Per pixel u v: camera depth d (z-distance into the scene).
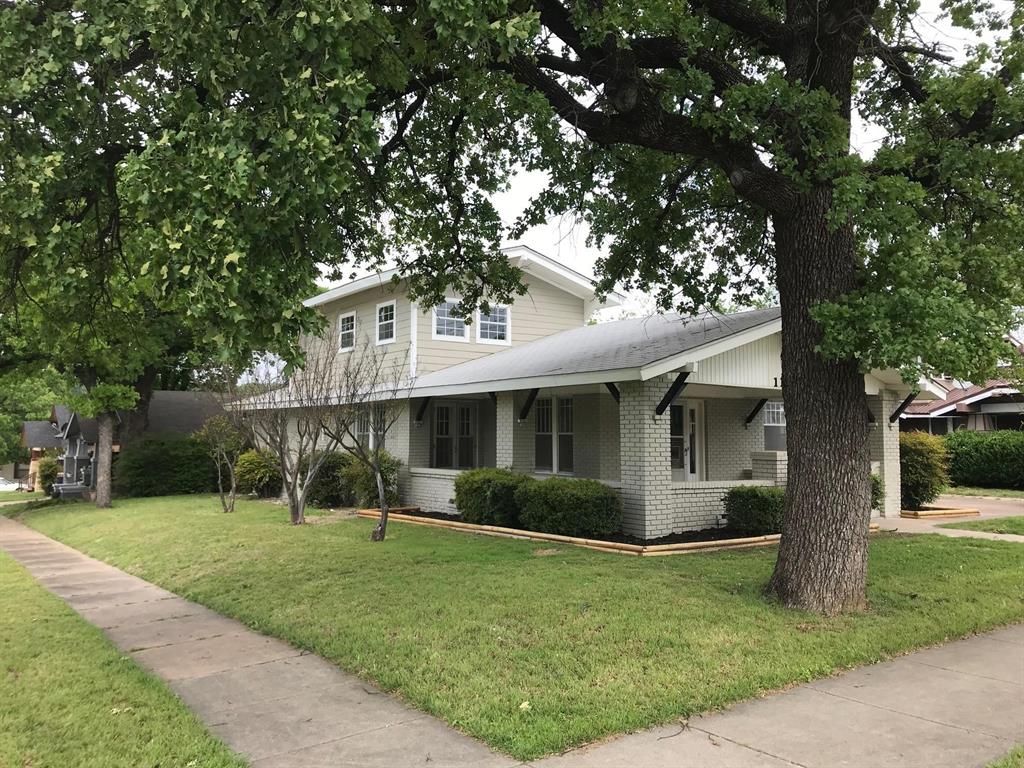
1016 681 5.38
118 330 8.71
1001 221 7.67
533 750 4.14
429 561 9.70
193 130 4.83
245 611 7.62
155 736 4.43
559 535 11.66
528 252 19.22
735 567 9.09
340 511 16.72
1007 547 10.80
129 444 23.62
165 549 11.65
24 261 6.92
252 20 4.75
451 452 18.20
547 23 7.80
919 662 5.84
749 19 7.88
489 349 19.31
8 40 5.04
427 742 4.35
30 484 41.66
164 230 4.55
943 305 5.90
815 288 7.24
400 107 9.28
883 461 15.26
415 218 10.83
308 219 5.19
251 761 4.12
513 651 5.80
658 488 11.61
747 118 6.85
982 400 26.39
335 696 5.18
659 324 15.35
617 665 5.46
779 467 13.14
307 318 4.88
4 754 4.16
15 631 7.01
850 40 7.52
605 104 8.03
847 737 4.36
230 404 15.91
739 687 5.05
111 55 5.41
